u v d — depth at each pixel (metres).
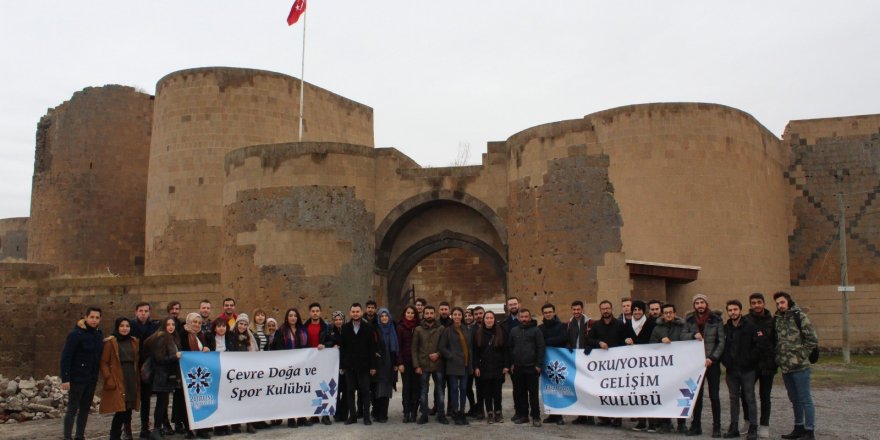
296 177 28.08
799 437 13.49
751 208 28.30
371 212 29.36
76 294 32.81
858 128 35.25
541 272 26.50
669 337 14.88
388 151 29.91
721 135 27.61
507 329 16.08
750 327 13.62
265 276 27.70
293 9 35.72
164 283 31.61
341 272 27.89
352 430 15.14
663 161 26.73
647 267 25.16
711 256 26.73
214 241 33.31
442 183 29.59
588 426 15.40
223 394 15.19
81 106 44.03
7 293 33.06
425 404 15.83
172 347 14.55
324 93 37.53
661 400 14.57
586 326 16.14
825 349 34.50
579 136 26.88
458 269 38.66
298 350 16.12
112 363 14.00
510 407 18.50
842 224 30.70
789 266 34.59
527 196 27.34
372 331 15.98
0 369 32.53
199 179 33.78
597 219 26.20
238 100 34.31
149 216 35.22
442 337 15.81
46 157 44.91
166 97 35.03
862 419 15.80
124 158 44.09
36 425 17.53
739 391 14.01
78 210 43.06
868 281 34.22
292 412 15.87
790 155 35.81
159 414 14.55
